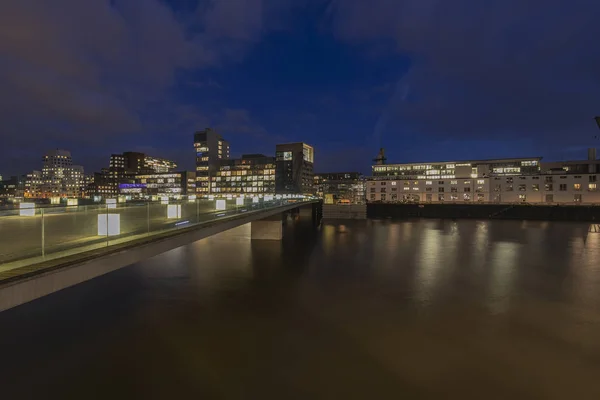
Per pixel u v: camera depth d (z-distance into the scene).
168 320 22.05
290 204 58.06
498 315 23.12
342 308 24.41
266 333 20.31
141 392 14.60
